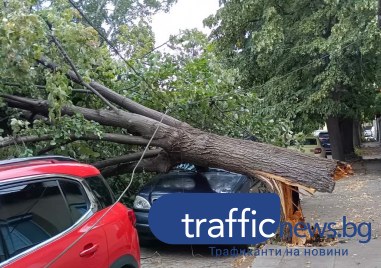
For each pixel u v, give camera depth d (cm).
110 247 425
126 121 753
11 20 606
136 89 880
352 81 1888
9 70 635
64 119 698
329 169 696
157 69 867
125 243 452
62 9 830
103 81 857
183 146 741
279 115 1864
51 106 670
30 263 337
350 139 2655
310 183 690
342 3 1719
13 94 746
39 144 737
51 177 397
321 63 1809
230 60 2077
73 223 397
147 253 809
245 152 723
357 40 1664
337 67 1781
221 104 902
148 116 788
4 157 675
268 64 1972
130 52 991
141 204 802
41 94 766
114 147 871
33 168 388
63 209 394
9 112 748
